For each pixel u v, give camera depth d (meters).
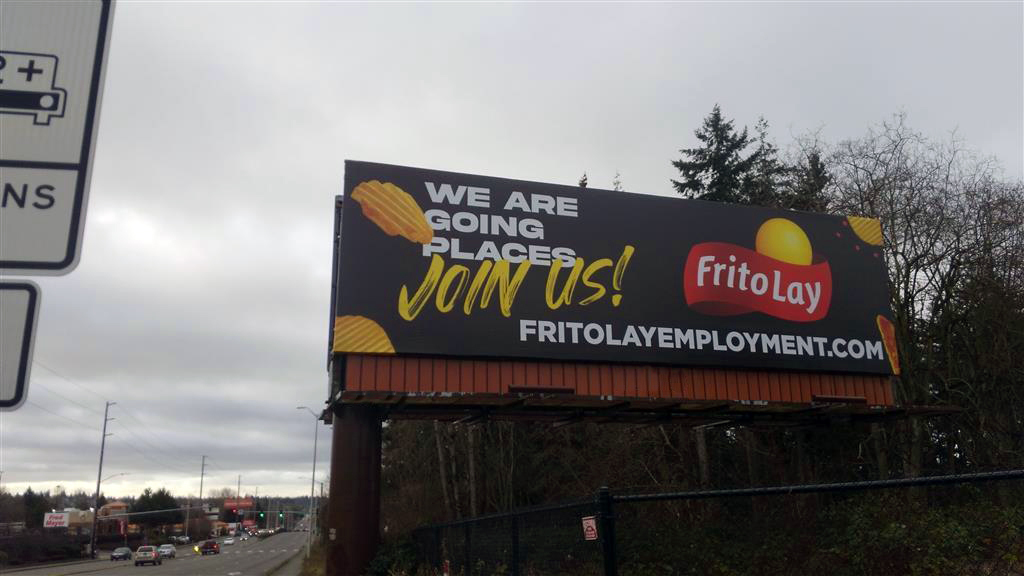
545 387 17.81
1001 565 5.40
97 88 2.82
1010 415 22.58
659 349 18.86
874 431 23.88
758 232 20.58
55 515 95.25
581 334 18.44
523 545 8.74
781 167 32.22
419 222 18.20
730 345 19.41
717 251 20.09
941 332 23.81
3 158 2.69
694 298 19.55
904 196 24.16
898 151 24.41
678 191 37.09
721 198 35.97
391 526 36.59
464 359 17.67
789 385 19.64
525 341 18.03
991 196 23.30
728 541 8.34
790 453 27.00
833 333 20.30
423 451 39.47
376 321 17.33
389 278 17.69
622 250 19.38
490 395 17.20
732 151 36.50
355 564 17.17
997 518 5.65
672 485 24.56
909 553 6.14
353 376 17.00
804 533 7.34
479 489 35.50
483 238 18.50
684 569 8.88
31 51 2.82
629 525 9.80
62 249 2.64
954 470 23.83
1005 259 22.58
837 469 25.92
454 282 18.02
